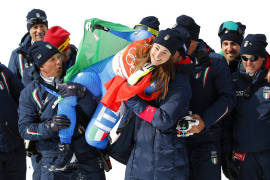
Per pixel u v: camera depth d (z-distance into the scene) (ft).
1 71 36.83
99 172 33.24
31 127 32.19
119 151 33.19
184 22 33.73
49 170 32.24
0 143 36.09
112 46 33.37
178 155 31.76
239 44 38.14
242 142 35.83
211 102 34.86
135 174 32.30
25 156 38.17
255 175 35.94
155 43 30.35
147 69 30.55
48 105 32.22
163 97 30.89
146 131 32.07
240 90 35.78
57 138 32.37
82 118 32.63
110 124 32.14
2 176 36.63
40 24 44.27
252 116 35.37
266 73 34.91
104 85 32.01
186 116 31.76
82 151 32.63
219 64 34.42
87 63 32.99
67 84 31.42
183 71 31.99
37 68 32.71
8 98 36.86
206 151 35.06
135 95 31.19
